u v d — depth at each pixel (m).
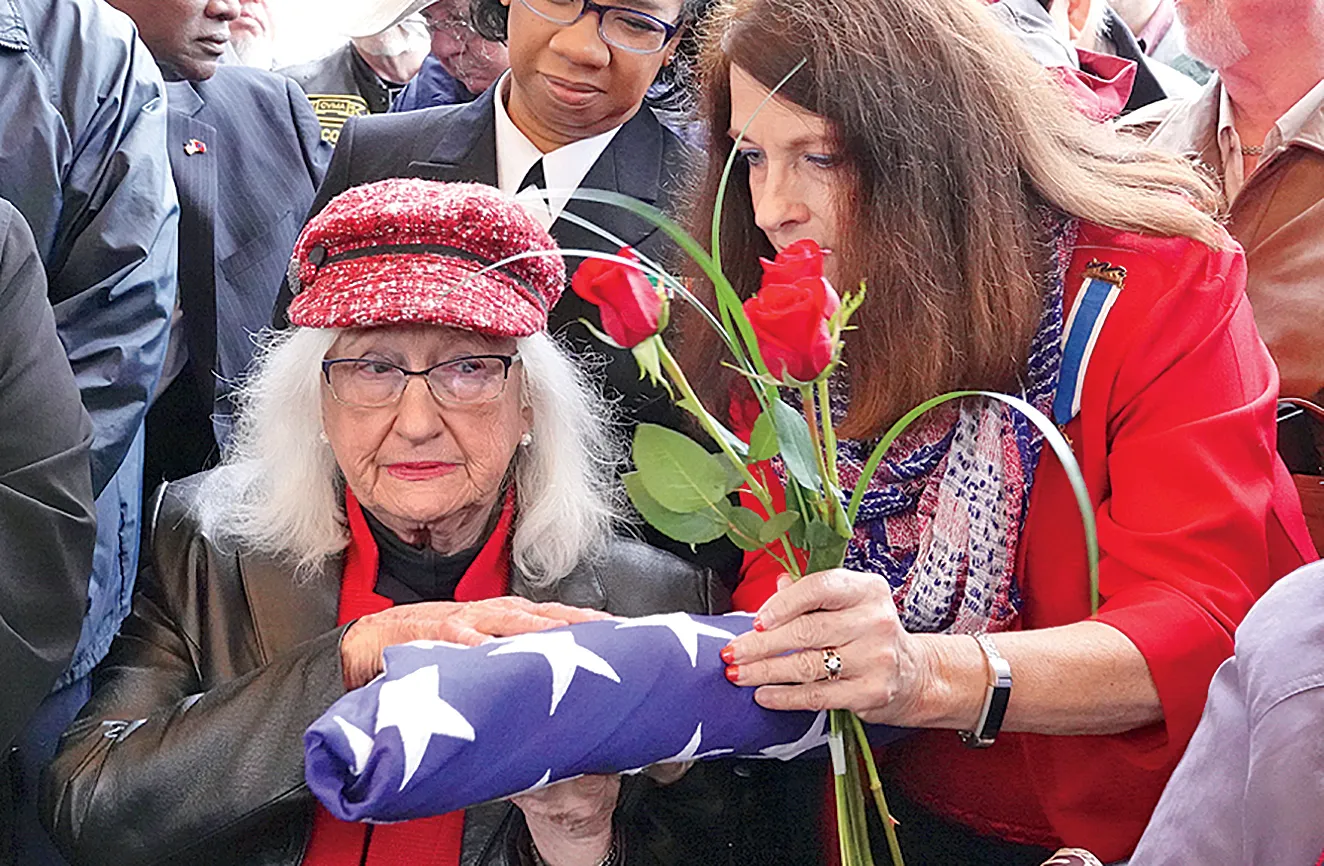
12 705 1.73
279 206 2.65
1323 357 1.91
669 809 1.67
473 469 1.57
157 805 1.46
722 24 1.57
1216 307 1.54
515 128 2.10
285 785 1.43
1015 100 1.54
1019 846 1.67
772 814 1.76
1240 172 2.06
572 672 1.29
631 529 1.82
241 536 1.67
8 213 1.77
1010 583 1.60
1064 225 1.58
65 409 1.77
